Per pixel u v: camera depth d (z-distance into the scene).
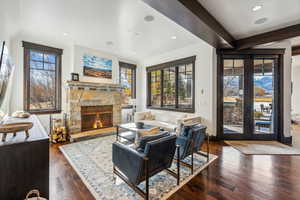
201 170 2.44
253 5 2.37
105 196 1.80
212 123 4.13
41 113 4.18
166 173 2.35
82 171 2.39
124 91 6.10
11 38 3.62
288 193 1.86
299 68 7.27
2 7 2.33
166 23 3.10
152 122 4.66
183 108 4.98
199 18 2.33
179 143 2.44
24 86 3.90
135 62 6.42
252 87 4.15
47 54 4.34
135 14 2.75
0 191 1.23
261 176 2.26
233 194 1.84
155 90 6.01
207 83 4.22
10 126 1.34
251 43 3.58
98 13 2.71
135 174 1.75
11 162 1.27
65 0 2.33
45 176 1.43
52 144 3.71
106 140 4.04
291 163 2.71
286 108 4.03
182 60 4.82
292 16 2.70
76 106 4.28
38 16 2.82
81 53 4.58
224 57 4.18
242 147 3.56
